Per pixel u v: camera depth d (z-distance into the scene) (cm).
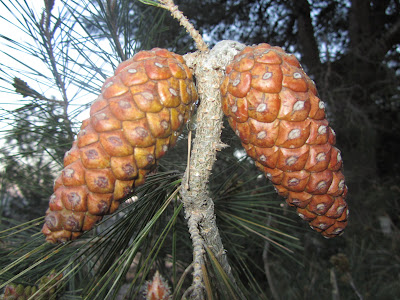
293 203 14
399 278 50
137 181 12
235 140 25
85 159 11
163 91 12
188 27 13
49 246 18
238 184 27
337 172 13
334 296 33
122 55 24
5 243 23
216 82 14
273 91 12
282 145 12
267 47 13
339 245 54
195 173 15
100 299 16
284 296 45
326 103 65
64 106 25
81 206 11
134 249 12
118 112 12
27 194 49
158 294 12
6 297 17
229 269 17
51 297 17
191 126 15
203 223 16
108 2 23
